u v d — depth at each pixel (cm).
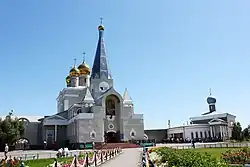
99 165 2550
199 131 8762
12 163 2058
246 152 2394
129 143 6556
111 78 7812
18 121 6556
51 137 7388
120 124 6950
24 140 7662
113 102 7175
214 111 9862
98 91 7519
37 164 2886
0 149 6222
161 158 2078
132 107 7175
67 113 7650
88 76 8475
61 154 3988
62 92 8144
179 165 1316
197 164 1243
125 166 2411
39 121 7950
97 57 7900
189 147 5381
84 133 6369
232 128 8888
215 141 8306
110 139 6962
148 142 6844
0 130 6103
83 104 6938
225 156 2334
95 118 6550
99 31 8144
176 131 9169
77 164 2117
